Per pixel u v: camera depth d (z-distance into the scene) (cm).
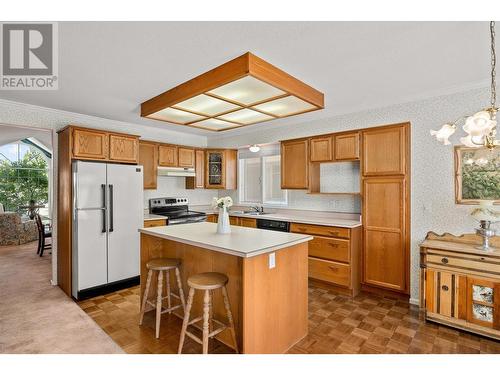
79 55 219
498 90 274
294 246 234
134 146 393
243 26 180
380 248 334
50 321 269
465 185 287
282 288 221
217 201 266
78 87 287
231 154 548
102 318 277
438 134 171
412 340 236
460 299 251
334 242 351
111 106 353
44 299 326
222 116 333
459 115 292
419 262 289
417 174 315
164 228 295
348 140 363
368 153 345
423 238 310
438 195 302
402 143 319
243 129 496
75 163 329
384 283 330
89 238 335
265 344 206
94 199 341
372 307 305
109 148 367
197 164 529
